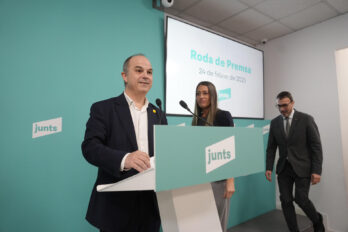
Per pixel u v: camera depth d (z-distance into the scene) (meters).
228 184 1.23
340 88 2.54
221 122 1.30
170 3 2.08
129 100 0.98
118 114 0.92
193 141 0.56
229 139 0.66
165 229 0.68
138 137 0.95
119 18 1.85
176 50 2.16
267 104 3.23
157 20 2.10
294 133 2.07
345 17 2.51
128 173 0.85
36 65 1.45
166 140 0.51
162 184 0.49
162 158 0.50
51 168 1.47
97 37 1.72
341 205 2.43
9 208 1.32
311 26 2.80
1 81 1.33
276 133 2.22
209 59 2.43
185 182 0.53
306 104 2.79
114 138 0.88
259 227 2.49
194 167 0.55
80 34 1.64
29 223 1.38
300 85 2.86
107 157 0.68
